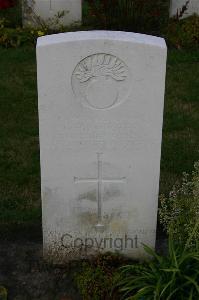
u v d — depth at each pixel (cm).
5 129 625
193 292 384
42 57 367
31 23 871
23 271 444
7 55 796
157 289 374
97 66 373
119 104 387
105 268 432
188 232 402
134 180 419
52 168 412
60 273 443
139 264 435
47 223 438
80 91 381
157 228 488
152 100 384
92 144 403
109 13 845
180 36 828
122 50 366
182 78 741
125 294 396
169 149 593
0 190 532
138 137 400
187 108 671
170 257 392
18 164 568
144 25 848
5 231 484
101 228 441
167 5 955
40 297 421
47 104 384
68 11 878
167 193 526
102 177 418
